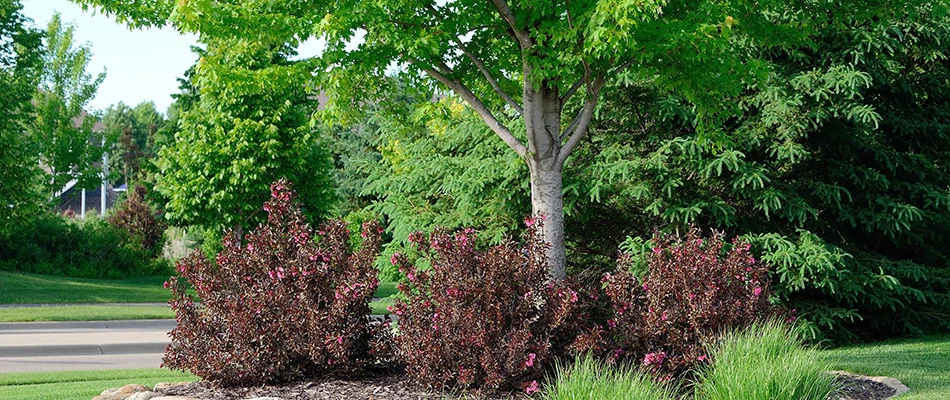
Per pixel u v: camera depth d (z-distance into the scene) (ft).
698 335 23.25
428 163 44.98
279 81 28.04
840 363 30.32
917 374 27.86
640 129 42.80
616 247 44.29
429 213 46.11
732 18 23.90
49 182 118.21
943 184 46.01
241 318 24.22
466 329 22.66
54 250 99.40
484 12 28.25
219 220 71.56
